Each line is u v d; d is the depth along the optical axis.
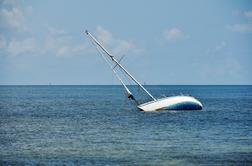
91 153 108.75
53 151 111.75
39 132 148.25
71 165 96.62
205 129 153.00
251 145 118.69
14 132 148.50
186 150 111.75
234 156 104.12
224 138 131.00
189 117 189.62
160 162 98.62
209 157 103.31
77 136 137.88
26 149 114.81
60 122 181.62
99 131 149.62
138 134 141.25
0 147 117.88
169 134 140.62
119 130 151.75
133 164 96.94
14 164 98.06
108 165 96.19
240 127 158.50
